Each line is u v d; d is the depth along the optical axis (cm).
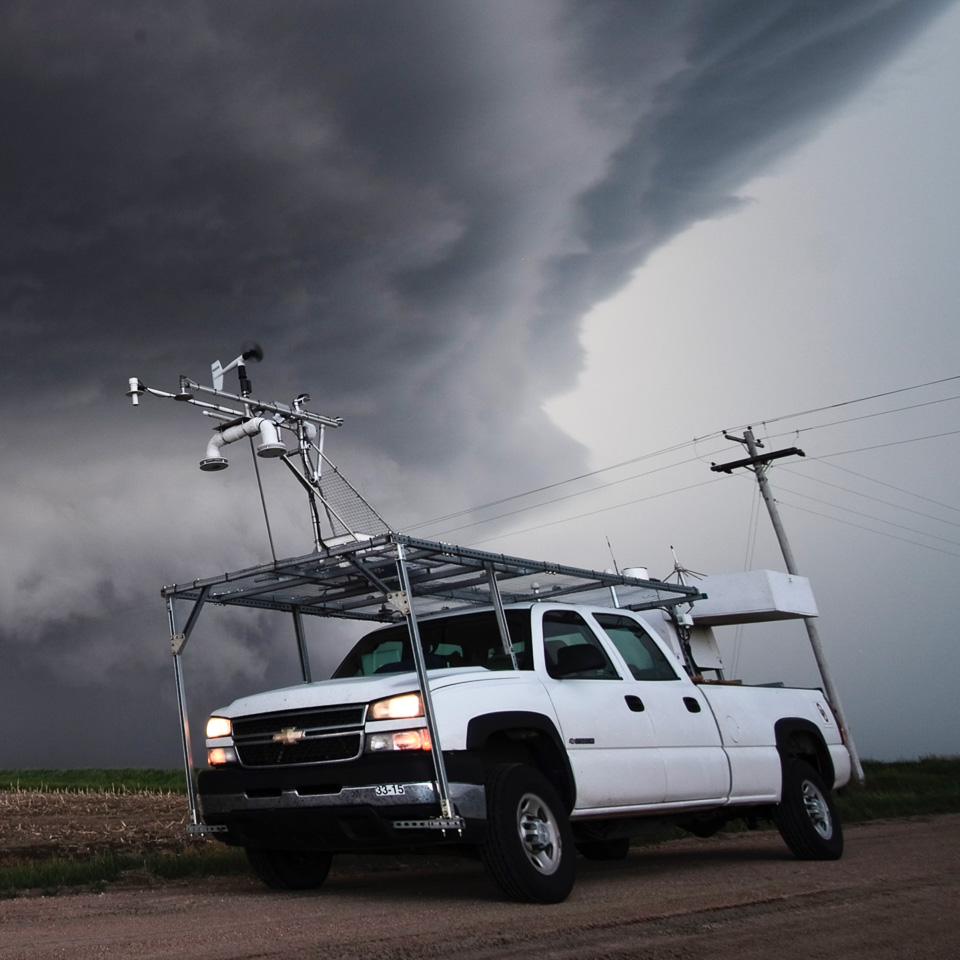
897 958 420
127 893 736
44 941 496
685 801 768
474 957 421
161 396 1095
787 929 491
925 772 2917
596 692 721
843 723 2684
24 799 2198
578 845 1010
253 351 1152
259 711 650
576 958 416
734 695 888
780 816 888
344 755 607
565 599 897
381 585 618
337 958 423
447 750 586
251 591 741
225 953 440
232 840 670
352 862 912
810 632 2755
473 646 735
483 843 589
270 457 1054
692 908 564
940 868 765
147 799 2217
